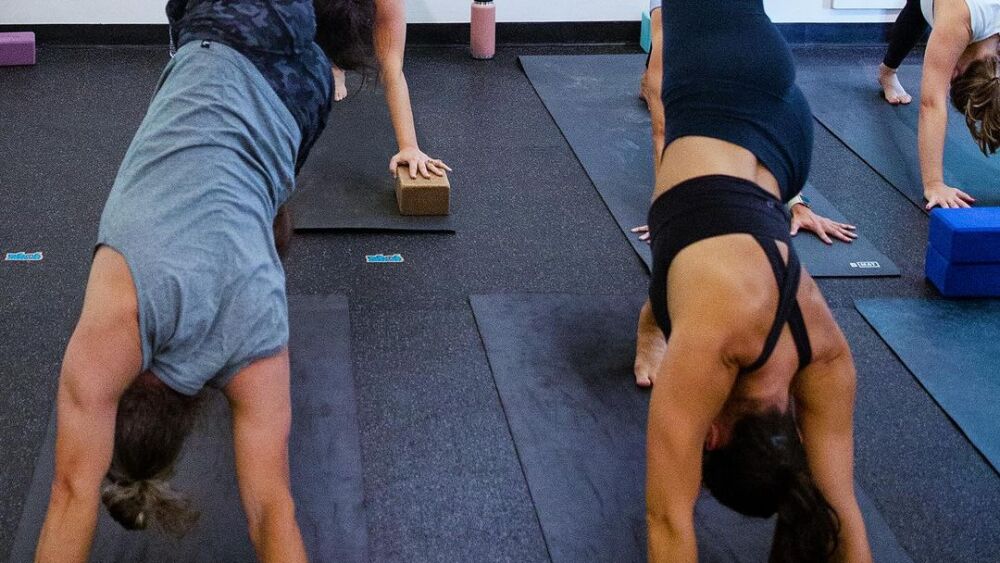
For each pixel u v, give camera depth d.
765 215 1.95
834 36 5.98
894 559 2.47
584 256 3.74
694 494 1.87
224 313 1.87
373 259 3.64
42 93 4.89
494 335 3.25
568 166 4.43
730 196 1.96
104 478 1.95
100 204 3.93
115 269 1.83
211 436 2.72
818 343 1.91
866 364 3.21
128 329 1.79
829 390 1.96
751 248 1.87
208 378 1.87
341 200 3.96
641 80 5.18
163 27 5.59
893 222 4.06
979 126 4.29
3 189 3.99
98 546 2.38
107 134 4.50
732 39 2.18
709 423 1.85
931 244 3.61
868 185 4.36
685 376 1.81
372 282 3.51
